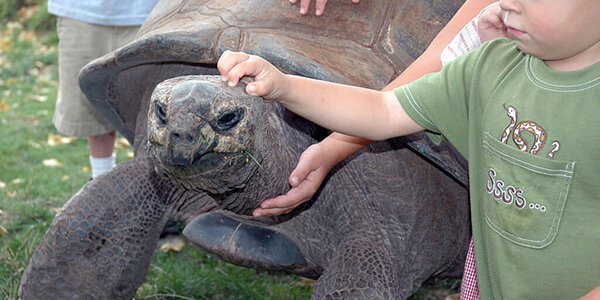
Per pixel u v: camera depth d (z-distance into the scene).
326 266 2.48
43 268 2.51
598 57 1.71
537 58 1.80
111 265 2.52
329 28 2.37
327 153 2.19
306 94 1.86
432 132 2.11
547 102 1.75
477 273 2.00
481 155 1.92
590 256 1.74
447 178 2.58
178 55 2.32
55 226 2.50
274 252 2.46
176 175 1.88
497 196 1.85
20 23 9.44
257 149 1.91
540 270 1.80
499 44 1.92
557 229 1.76
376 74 2.30
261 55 2.23
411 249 2.47
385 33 2.42
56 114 4.22
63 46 4.11
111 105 2.89
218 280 3.46
